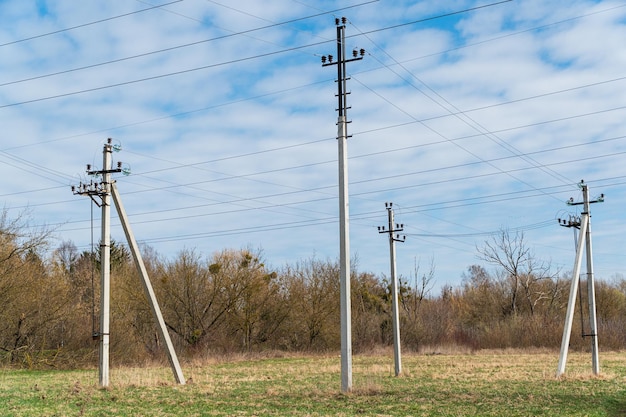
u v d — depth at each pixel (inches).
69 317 1713.8
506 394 974.4
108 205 1103.0
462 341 2628.0
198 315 2284.7
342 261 1016.2
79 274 2226.9
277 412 791.7
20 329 1635.1
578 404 864.9
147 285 1151.6
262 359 2122.3
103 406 853.8
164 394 982.4
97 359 1699.1
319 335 2503.7
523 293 3019.2
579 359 1865.2
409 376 1312.7
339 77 1053.2
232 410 813.9
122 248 2805.1
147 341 2146.9
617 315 3006.9
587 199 1327.5
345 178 1035.3
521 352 2314.2
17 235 1658.5
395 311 1364.4
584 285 3036.4
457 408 823.7
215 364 1861.5
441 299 3029.0
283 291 2492.6
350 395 958.4
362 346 2487.7
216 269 2320.4
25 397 940.6
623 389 1048.8
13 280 1611.7
